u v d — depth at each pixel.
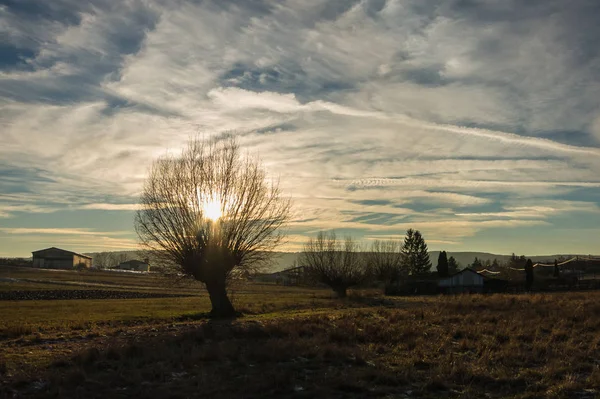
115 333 23.95
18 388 12.77
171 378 13.99
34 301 52.47
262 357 16.45
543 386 13.33
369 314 32.25
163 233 35.50
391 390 13.10
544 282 85.56
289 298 61.88
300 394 12.33
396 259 86.12
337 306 45.97
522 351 17.88
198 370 14.73
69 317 33.94
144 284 102.62
